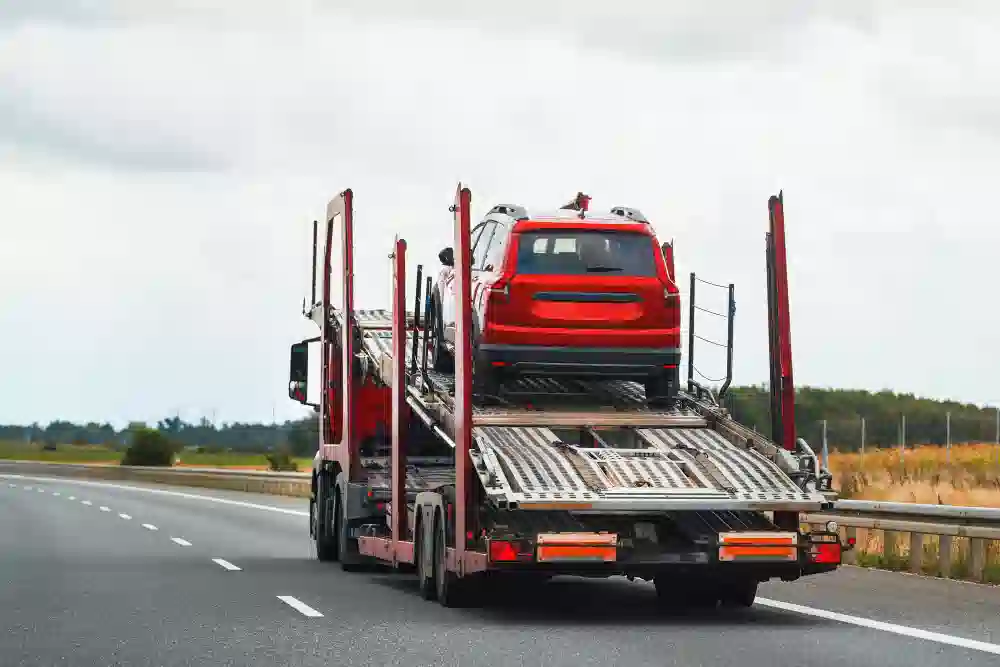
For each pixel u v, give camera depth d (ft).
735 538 61.67
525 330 70.64
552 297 70.95
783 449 64.95
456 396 66.69
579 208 75.56
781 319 66.28
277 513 176.55
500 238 72.84
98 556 104.94
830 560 62.34
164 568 93.81
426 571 71.72
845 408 373.40
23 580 83.71
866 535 98.89
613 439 69.97
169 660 50.49
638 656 51.03
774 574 63.77
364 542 88.48
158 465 378.53
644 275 71.92
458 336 66.23
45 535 131.64
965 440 318.24
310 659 50.62
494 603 70.18
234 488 269.64
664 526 64.44
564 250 73.97
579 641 55.31
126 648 53.62
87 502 210.59
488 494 60.03
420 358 85.25
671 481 61.87
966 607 67.15
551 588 79.56
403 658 50.78
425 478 81.00
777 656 50.78
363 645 54.29
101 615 64.95
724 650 52.47
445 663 49.52
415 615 65.05
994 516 78.95
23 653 52.31
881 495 136.36
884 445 289.74
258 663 49.75
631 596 74.84
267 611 66.85
